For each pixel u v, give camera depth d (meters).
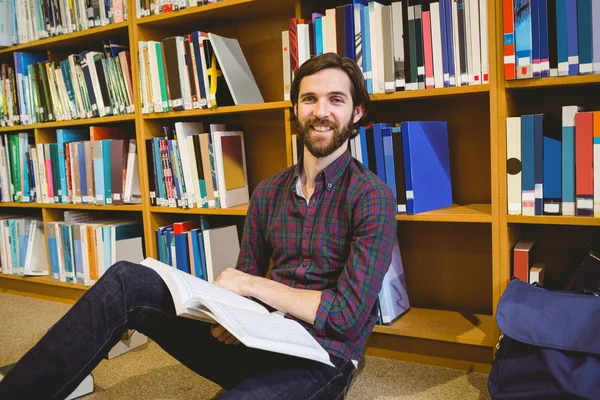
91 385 1.71
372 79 1.78
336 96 1.38
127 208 2.43
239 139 2.29
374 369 1.82
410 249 2.12
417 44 1.71
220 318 1.02
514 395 1.28
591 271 1.52
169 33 2.48
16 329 2.37
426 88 1.71
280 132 2.36
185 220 2.54
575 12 1.47
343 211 1.39
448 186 1.93
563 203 1.55
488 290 1.99
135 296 1.20
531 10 1.52
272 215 1.52
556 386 1.22
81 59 2.55
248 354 1.27
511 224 1.69
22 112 2.82
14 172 2.88
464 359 1.79
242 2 2.05
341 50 1.81
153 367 1.92
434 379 1.73
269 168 2.40
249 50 2.38
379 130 1.75
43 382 1.09
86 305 1.15
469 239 2.01
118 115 2.43
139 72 2.31
